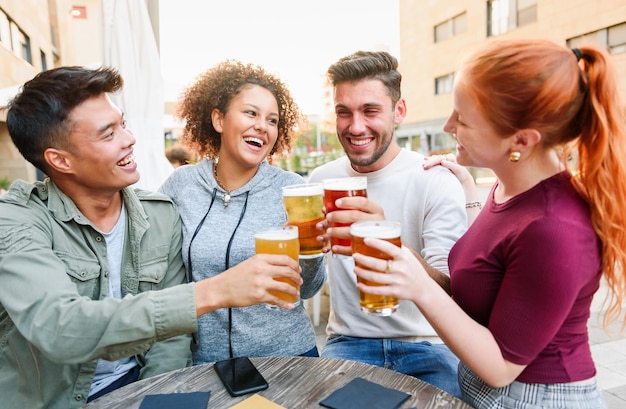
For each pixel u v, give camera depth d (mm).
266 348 1503
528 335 889
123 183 1342
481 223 1125
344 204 1166
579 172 946
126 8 2588
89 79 1245
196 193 1635
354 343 1674
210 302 1000
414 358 1560
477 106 959
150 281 1488
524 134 930
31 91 1229
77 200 1372
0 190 5625
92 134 1247
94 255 1369
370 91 1655
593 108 880
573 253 853
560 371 946
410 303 1646
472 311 1107
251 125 1539
